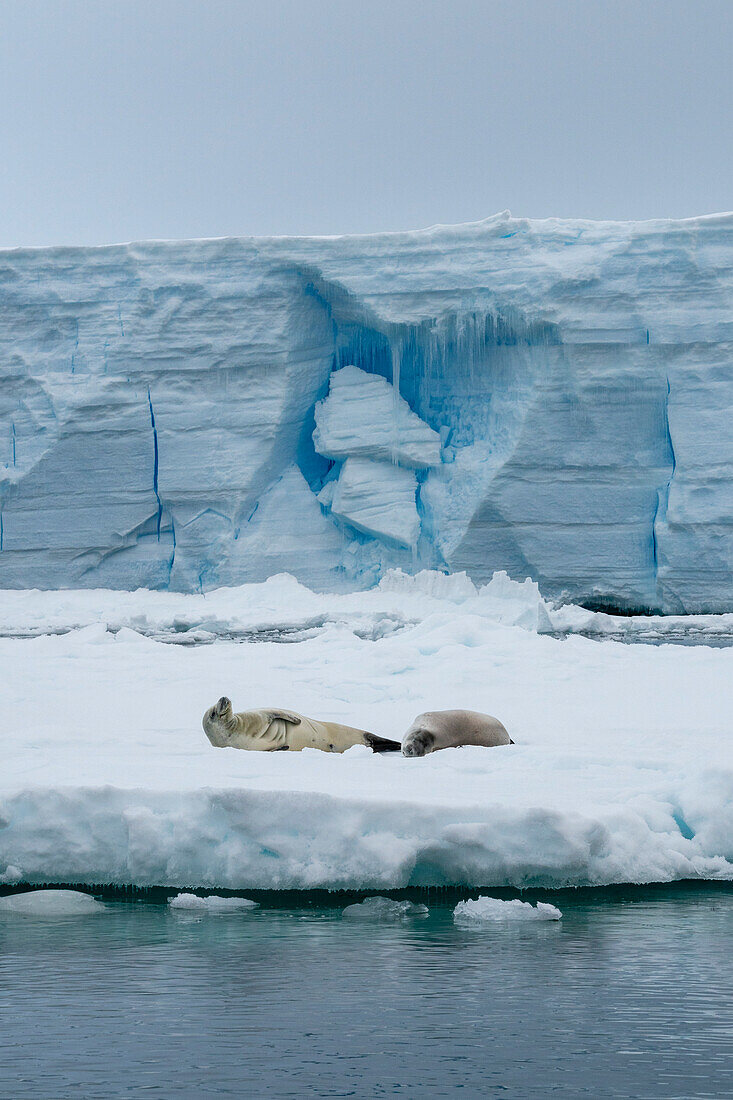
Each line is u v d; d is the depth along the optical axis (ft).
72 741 24.45
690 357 99.66
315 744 24.86
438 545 105.19
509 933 14.94
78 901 16.58
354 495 105.29
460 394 109.09
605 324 100.63
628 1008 11.79
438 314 103.60
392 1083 9.86
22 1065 10.34
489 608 85.46
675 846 18.06
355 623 82.64
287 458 109.91
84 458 106.83
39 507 107.34
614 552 101.71
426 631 44.73
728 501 97.19
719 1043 10.87
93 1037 11.02
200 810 17.02
